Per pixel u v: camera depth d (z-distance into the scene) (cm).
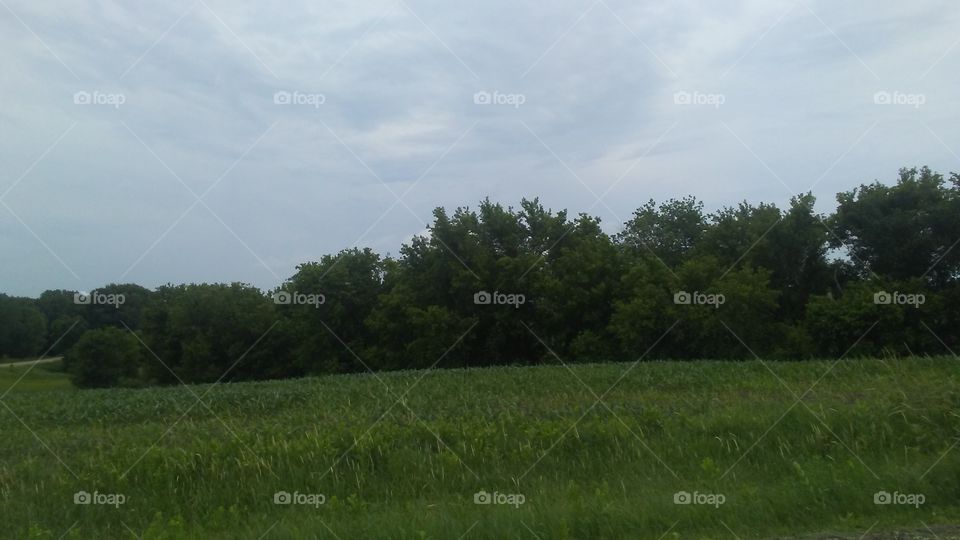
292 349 4484
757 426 1070
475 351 3816
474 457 1034
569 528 735
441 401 1722
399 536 736
